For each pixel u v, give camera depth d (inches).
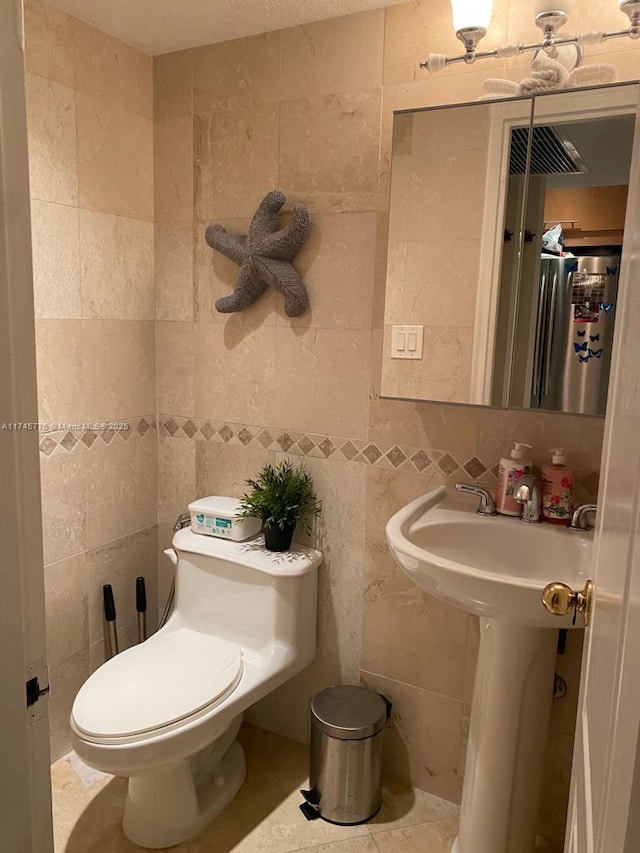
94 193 76.1
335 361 75.3
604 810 19.8
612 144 56.4
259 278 76.2
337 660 80.4
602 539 29.1
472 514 65.2
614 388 29.7
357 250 72.2
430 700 75.2
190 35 75.4
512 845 62.2
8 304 24.2
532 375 61.7
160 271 85.7
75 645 80.6
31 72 67.4
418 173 64.7
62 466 76.2
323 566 79.4
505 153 60.6
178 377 86.8
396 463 73.2
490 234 62.1
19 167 24.1
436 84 65.8
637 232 22.5
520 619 50.8
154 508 90.7
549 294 60.2
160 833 67.4
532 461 66.1
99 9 69.2
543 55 58.1
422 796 76.2
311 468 78.8
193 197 81.7
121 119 78.4
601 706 23.5
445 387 66.1
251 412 82.0
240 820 71.6
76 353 76.4
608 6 58.1
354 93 69.9
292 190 75.1
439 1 64.5
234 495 85.0
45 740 28.5
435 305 65.6
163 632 76.9
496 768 60.7
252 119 76.2
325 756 71.0
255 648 74.8
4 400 24.4
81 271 75.8
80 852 66.7
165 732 59.9
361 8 67.6
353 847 68.4
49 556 76.0
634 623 16.8
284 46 73.0
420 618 74.4
